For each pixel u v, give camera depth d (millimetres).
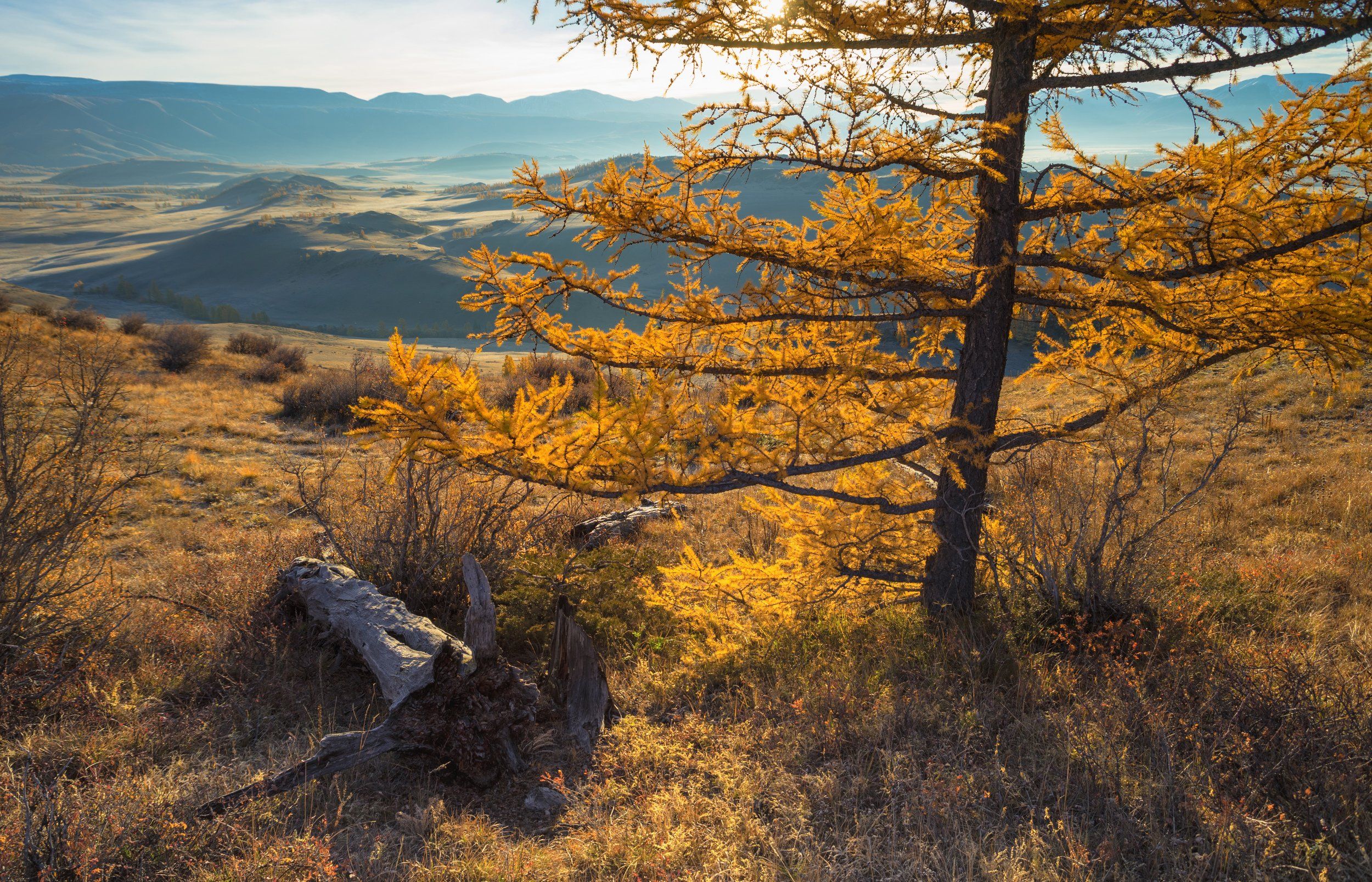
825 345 5266
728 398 4965
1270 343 4277
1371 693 3879
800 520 6113
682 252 4219
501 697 4566
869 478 6160
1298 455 9852
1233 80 3828
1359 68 3199
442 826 3836
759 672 5531
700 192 4176
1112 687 4387
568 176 4129
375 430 4309
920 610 5801
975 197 4914
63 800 3600
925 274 4504
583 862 3553
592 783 4348
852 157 3961
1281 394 12781
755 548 8344
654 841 3600
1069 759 3812
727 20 3855
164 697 5234
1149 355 5211
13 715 4812
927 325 4984
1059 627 5258
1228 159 3482
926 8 4074
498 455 4480
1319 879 2926
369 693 5422
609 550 7504
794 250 4309
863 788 3912
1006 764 3992
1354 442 10156
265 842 3508
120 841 3412
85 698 4980
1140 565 5520
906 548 5949
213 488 12156
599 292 4398
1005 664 4887
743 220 4414
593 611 6422
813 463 5152
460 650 4625
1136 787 3623
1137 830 3402
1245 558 6750
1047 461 6977
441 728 4387
